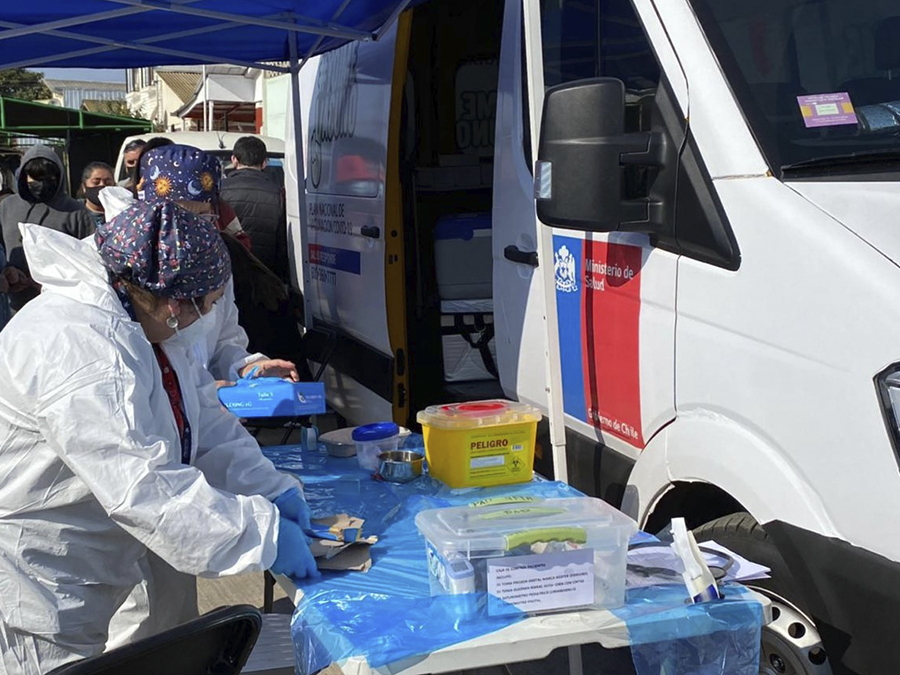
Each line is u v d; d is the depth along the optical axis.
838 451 2.28
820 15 2.89
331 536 2.35
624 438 3.18
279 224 7.09
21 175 6.98
